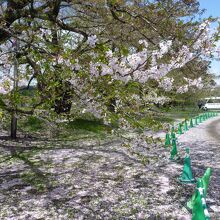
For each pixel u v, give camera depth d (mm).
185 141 16188
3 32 8594
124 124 6211
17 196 7270
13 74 7480
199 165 10352
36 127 18984
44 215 6133
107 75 5027
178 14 7082
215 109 60438
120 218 5969
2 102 6223
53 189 7758
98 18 10367
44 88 6246
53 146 14094
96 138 16484
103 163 10602
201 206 4777
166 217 5984
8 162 10805
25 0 9297
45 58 5297
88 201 6883
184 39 5633
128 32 7977
